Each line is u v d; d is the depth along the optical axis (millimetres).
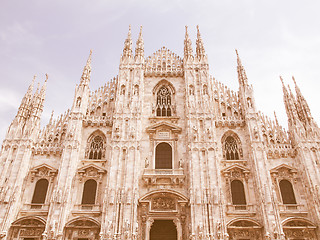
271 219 37781
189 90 49906
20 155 43312
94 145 46844
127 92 49938
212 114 47094
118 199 39812
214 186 40719
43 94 50406
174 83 52875
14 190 40375
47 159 44719
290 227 38156
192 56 54156
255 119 46219
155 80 53281
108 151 45625
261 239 37969
